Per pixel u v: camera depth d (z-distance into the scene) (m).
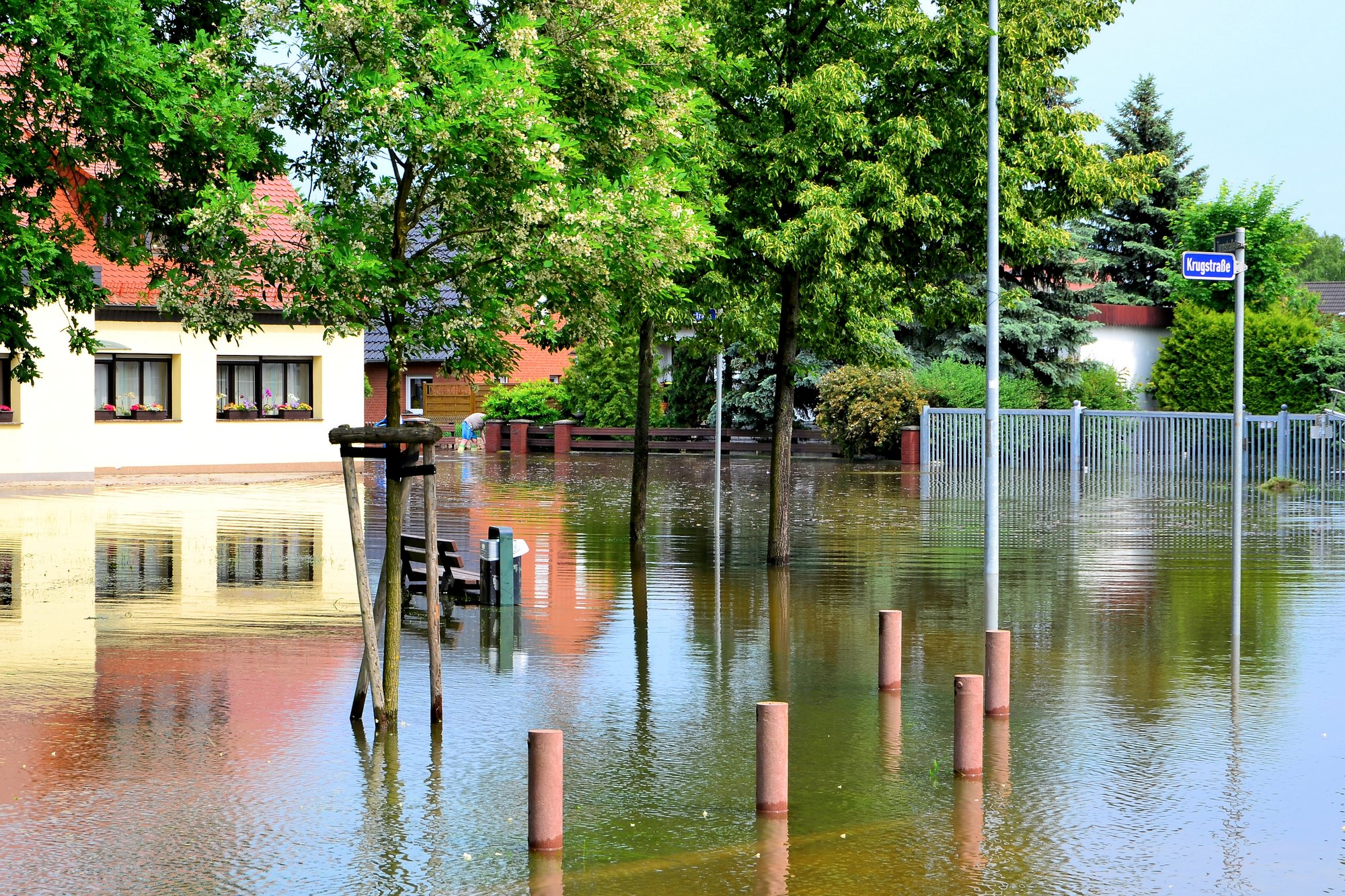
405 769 9.60
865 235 18.41
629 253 11.13
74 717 10.95
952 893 7.30
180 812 8.62
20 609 16.05
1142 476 39.81
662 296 16.53
